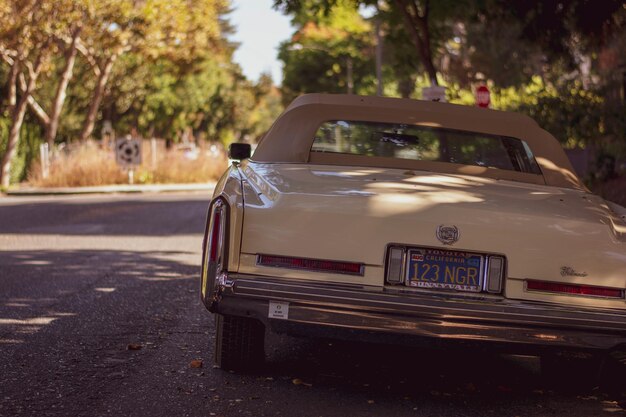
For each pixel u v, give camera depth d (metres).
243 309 4.69
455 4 18.53
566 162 6.03
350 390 5.22
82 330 6.68
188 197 25.52
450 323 4.58
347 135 6.00
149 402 4.82
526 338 4.60
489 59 29.00
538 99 20.28
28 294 8.24
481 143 6.05
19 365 5.57
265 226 4.76
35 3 31.64
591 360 5.25
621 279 4.74
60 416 4.54
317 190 4.89
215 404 4.82
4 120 34.06
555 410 5.00
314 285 4.64
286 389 5.16
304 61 66.31
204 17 38.41
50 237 13.64
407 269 4.71
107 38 34.56
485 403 5.10
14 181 34.41
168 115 55.00
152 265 10.54
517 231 4.72
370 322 4.59
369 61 66.00
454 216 4.73
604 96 19.88
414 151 6.00
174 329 6.81
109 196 26.47
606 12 14.43
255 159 5.89
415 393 5.24
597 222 4.88
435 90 18.77
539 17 15.19
